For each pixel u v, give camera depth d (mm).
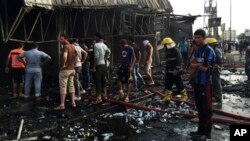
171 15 25328
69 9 14594
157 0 22750
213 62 7027
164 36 25016
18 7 13484
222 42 43156
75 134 7516
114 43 18969
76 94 10859
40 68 10836
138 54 13227
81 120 8703
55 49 14656
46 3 13125
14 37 14734
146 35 21703
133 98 11156
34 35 14750
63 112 9289
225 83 15289
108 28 17734
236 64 26656
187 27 28328
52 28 14617
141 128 8062
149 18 22531
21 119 8594
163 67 22078
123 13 18484
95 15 16906
